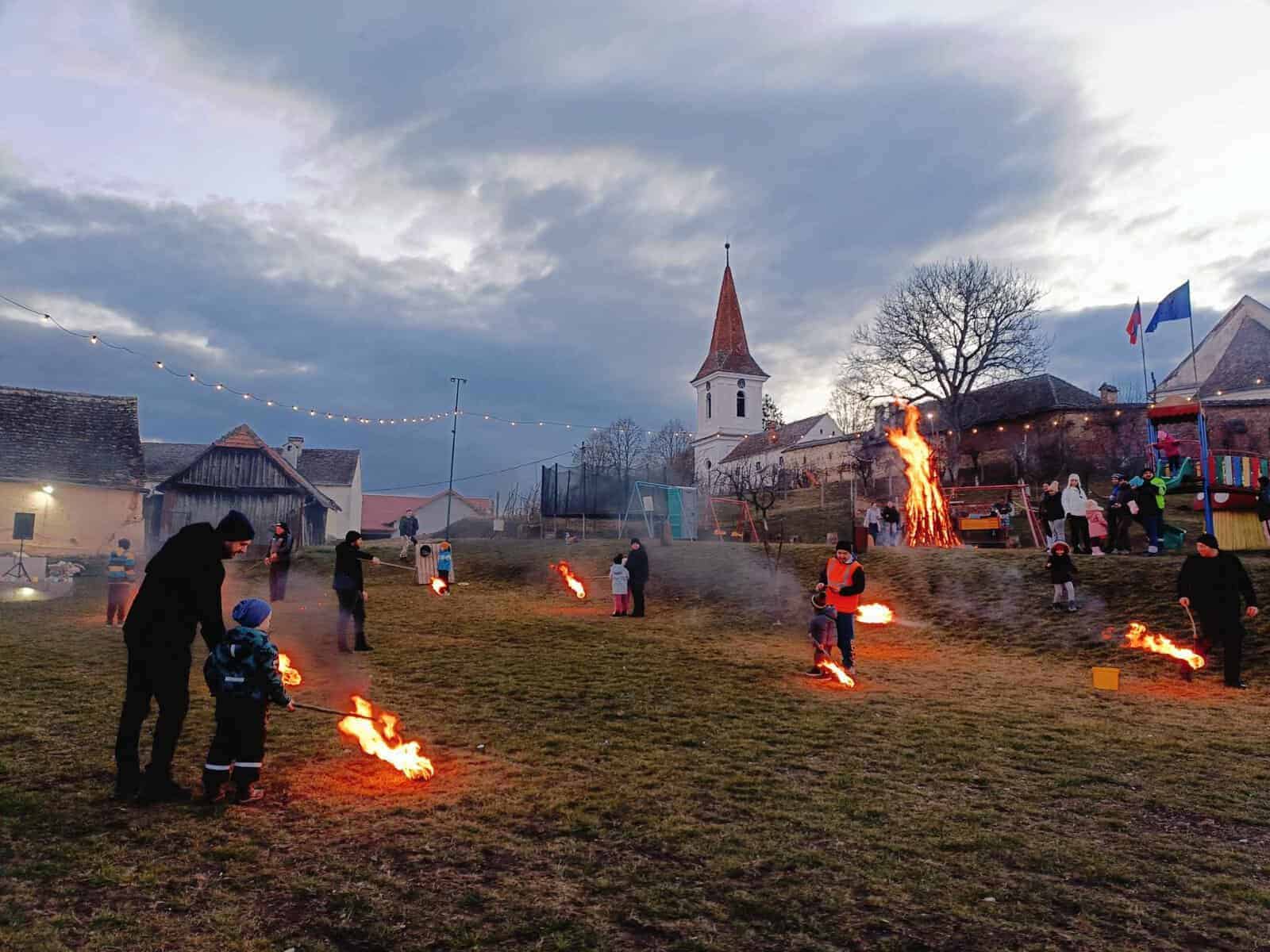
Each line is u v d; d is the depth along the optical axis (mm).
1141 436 41531
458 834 4859
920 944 3627
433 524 79875
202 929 3650
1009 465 45500
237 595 20234
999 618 14453
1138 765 6645
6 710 7590
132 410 35344
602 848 4695
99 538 31562
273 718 7660
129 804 5215
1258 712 8812
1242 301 44812
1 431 31719
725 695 9195
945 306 47594
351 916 3803
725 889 4176
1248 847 4898
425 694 8953
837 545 10664
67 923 3652
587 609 17984
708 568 21594
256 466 41156
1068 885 4289
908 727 7812
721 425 76812
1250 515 18203
